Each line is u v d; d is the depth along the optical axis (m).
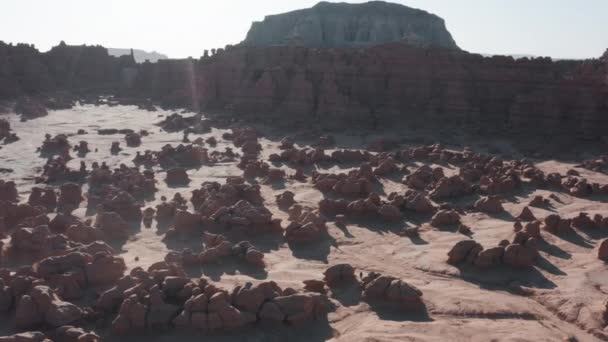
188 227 22.56
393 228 23.83
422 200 25.78
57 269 16.52
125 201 24.70
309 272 18.58
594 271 18.72
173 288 15.31
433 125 48.16
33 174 34.06
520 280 18.20
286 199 27.19
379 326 14.77
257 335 14.30
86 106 67.06
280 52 58.94
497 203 26.11
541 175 31.56
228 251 19.56
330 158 37.50
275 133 48.62
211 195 25.94
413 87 50.38
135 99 71.31
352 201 27.91
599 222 23.33
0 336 13.76
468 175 32.12
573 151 40.72
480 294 16.98
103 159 38.69
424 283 18.03
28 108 58.41
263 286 15.30
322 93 52.41
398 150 40.41
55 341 13.68
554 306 16.31
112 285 16.69
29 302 14.33
